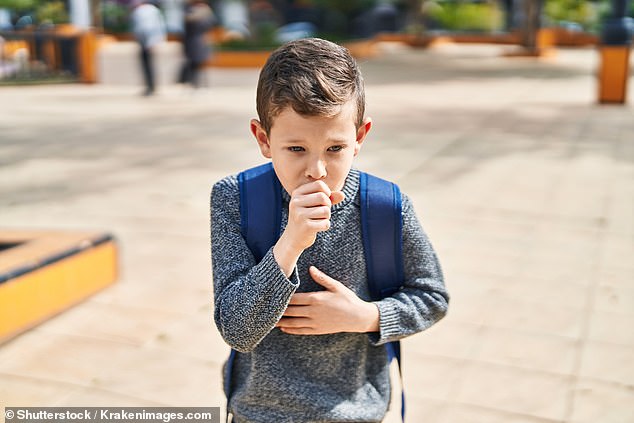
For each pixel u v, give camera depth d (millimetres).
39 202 5672
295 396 1468
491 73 16484
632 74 16047
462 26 27625
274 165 1328
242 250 1442
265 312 1320
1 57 15219
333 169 1293
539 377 3018
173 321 3553
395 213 1463
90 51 14422
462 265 4305
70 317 3586
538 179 6391
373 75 16000
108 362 3133
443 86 14016
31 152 7664
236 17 25094
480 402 2822
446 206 5520
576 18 27750
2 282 3264
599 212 5383
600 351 3242
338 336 1478
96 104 11602
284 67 1273
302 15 26703
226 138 8469
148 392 2889
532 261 4379
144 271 4223
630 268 4262
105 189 6082
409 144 8008
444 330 3445
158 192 5977
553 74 16250
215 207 1492
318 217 1252
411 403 2805
